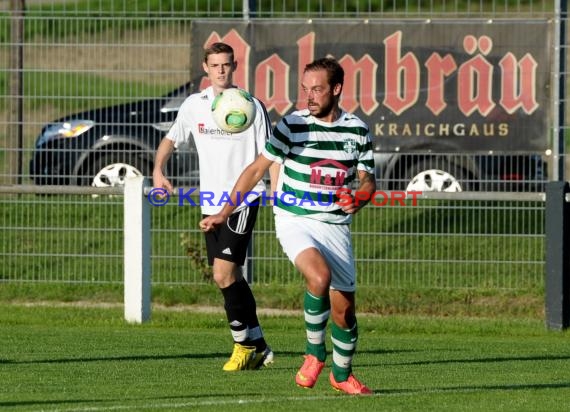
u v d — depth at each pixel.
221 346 38.78
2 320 45.66
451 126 48.59
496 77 48.41
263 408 24.72
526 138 48.34
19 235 50.25
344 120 26.64
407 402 25.88
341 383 27.14
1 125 49.97
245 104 32.69
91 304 49.34
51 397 26.69
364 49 48.88
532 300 47.53
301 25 48.97
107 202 49.97
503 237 48.19
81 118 49.91
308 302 26.20
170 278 49.78
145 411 24.17
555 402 26.28
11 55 50.03
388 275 48.66
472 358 36.72
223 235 33.00
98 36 49.97
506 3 50.03
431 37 48.62
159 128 49.59
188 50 49.81
